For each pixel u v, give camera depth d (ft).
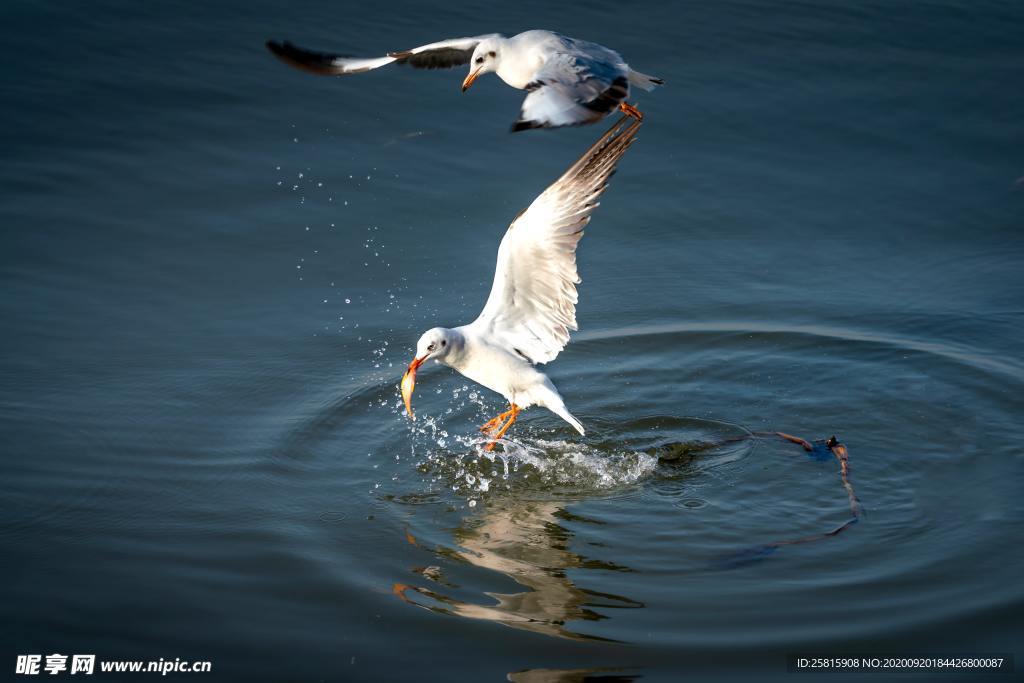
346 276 52.80
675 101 65.05
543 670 31.14
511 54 37.01
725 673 31.07
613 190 59.82
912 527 38.14
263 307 50.72
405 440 43.45
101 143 59.57
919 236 57.31
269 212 56.24
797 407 45.80
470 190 58.13
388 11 70.18
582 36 68.74
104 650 31.91
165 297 50.85
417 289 52.19
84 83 63.10
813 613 33.55
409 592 34.42
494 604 33.88
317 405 45.06
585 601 34.04
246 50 66.59
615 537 37.58
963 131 64.18
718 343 50.06
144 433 42.78
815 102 65.77
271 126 61.62
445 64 40.19
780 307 52.39
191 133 60.70
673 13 71.87
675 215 58.39
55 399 44.24
